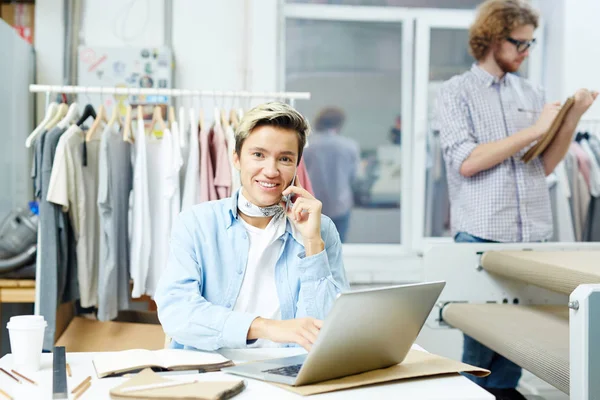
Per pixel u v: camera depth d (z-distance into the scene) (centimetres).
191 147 262
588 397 138
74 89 267
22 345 125
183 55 348
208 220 155
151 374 117
